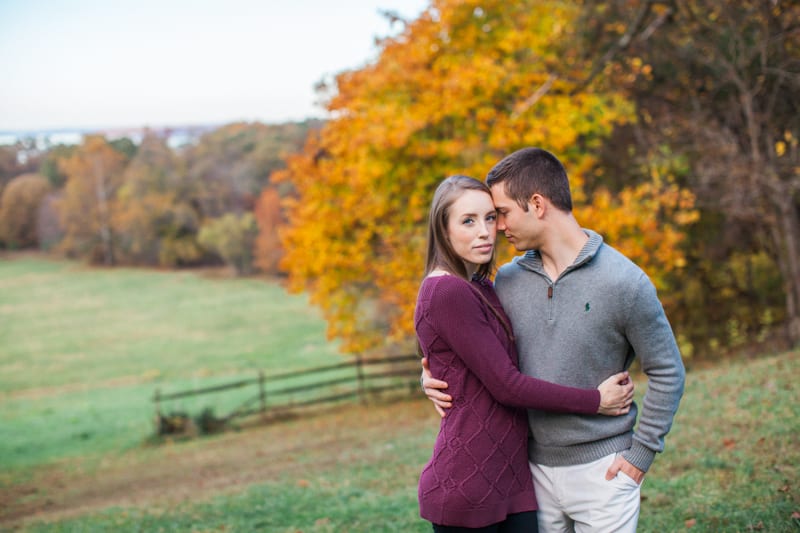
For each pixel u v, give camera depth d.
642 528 3.97
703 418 6.27
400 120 11.66
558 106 11.60
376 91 13.30
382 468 7.52
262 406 17.84
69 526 7.20
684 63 11.74
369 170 12.16
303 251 15.02
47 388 29.97
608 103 12.11
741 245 14.58
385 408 16.02
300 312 46.03
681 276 14.86
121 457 15.31
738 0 10.98
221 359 33.88
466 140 12.07
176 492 8.95
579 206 11.58
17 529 7.79
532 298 2.49
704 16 11.45
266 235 58.41
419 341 2.48
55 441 19.14
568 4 12.48
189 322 44.72
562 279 2.41
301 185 15.67
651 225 11.38
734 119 11.65
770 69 10.39
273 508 6.18
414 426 11.56
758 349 12.03
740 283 15.38
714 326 15.01
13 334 43.62
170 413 17.69
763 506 3.92
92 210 72.94
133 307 51.16
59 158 86.19
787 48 11.09
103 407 24.61
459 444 2.35
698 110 11.65
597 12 11.80
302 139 60.97
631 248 11.09
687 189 12.47
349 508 5.65
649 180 12.96
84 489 11.52
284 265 15.79
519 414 2.44
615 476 2.33
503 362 2.30
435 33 13.25
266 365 31.77
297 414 17.58
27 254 81.44
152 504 7.94
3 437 20.23
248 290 55.78
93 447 17.62
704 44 11.43
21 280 65.56
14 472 14.95
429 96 12.23
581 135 12.66
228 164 67.50
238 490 7.79
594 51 12.13
